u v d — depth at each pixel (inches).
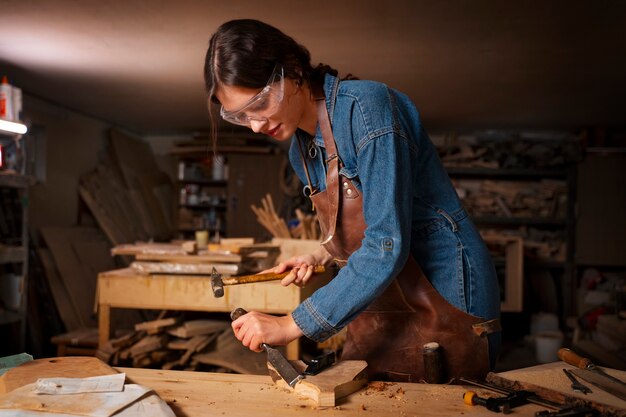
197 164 293.6
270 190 274.7
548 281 259.0
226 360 133.3
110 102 218.1
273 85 44.9
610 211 251.0
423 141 53.1
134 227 251.4
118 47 145.2
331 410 43.4
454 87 186.5
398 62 158.2
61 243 210.4
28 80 182.1
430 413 42.6
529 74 169.5
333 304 44.8
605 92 190.1
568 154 250.4
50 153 220.7
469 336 54.2
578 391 43.9
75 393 43.0
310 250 150.5
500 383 47.8
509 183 264.4
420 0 113.6
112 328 131.8
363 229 52.0
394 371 56.6
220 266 122.8
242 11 119.0
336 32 133.0
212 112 49.3
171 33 133.3
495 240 219.1
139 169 277.0
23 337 165.9
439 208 54.3
